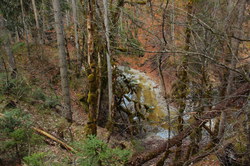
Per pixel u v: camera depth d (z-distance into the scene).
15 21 16.80
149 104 16.25
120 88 12.51
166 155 7.12
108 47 6.97
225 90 5.41
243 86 4.64
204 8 5.45
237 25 4.33
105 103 12.16
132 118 12.49
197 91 5.84
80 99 13.62
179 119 6.73
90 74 7.15
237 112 3.94
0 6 14.47
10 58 11.92
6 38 10.92
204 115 5.33
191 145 7.38
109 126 9.62
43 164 5.68
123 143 10.37
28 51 16.47
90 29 6.89
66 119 10.88
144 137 12.33
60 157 7.22
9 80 10.72
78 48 15.95
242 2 4.33
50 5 19.25
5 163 5.96
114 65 10.74
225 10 4.97
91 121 7.31
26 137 6.27
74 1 14.64
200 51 4.35
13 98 10.28
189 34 5.02
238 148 5.34
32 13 19.41
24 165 6.06
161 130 13.08
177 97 6.71
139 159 6.37
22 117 6.68
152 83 19.27
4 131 5.92
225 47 4.31
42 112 10.52
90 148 4.73
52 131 9.28
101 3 8.21
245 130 4.14
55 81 15.92
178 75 6.79
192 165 7.56
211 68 5.49
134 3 8.02
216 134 6.70
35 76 15.00
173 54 4.38
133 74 20.62
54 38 21.70
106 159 4.82
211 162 7.48
